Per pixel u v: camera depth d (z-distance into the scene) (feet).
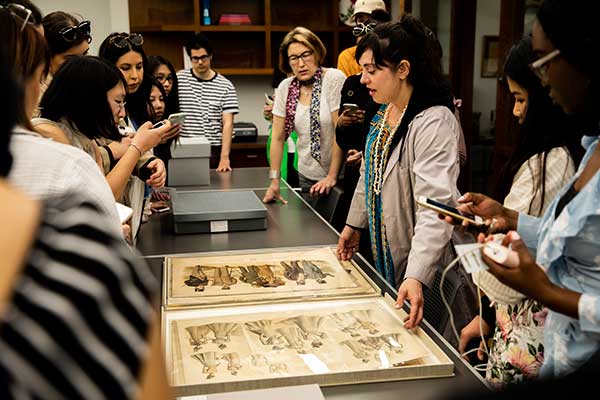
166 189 9.68
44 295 1.46
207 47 14.48
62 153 3.81
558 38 3.18
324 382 4.06
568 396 1.36
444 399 1.37
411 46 6.10
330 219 10.28
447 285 6.19
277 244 7.51
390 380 4.13
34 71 3.93
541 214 4.51
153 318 1.72
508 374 4.69
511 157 4.85
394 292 5.74
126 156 6.47
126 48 8.67
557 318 3.70
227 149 14.15
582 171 3.76
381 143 6.73
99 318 1.52
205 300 5.41
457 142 6.24
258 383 3.97
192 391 3.91
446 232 5.47
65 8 17.70
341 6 18.30
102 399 1.46
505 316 4.75
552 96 3.51
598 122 3.43
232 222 8.10
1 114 1.69
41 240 1.55
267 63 18.35
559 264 3.69
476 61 13.62
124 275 1.62
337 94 11.59
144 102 9.30
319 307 5.28
